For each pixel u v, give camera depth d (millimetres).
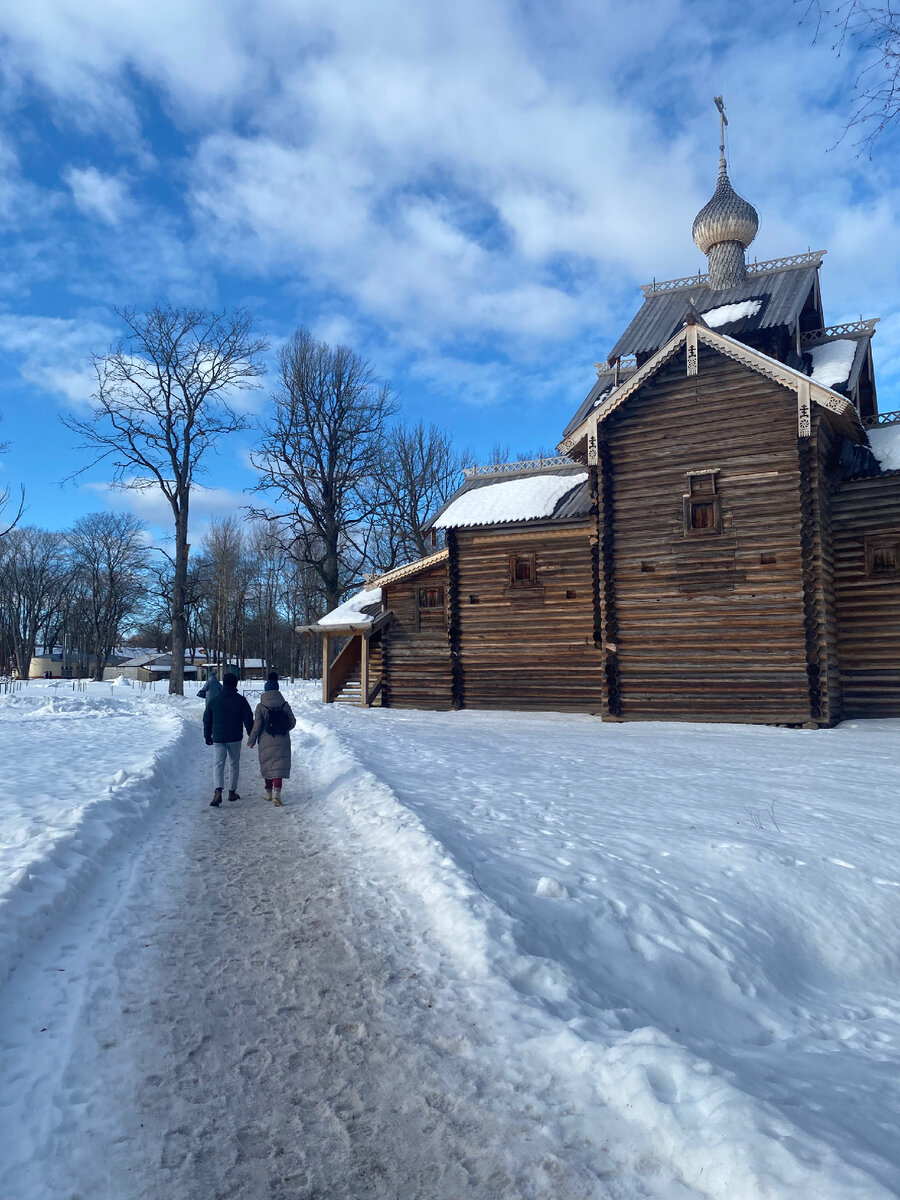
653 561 21266
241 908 5938
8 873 5777
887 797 10070
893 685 20281
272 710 10000
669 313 28188
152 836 8172
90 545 75750
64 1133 3254
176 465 32500
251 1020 4262
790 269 26859
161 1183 3012
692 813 8797
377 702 28141
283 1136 3318
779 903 6461
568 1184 3014
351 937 5320
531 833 7652
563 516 24531
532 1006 4238
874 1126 3250
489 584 25953
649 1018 4523
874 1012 5398
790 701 19359
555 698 24734
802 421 19250
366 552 47625
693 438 21000
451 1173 3098
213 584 61625
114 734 17312
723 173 29297
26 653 79750
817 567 19266
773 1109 3125
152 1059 3855
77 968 4770
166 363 31844
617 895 6008
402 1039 4055
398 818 7707
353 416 39875
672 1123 3174
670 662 20812
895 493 20500
